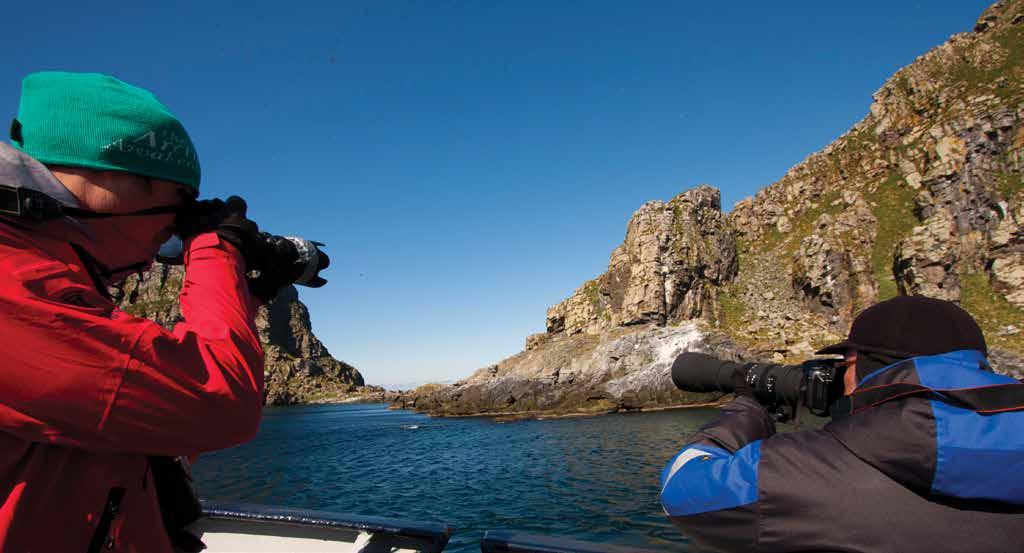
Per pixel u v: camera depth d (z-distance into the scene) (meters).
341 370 185.00
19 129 1.14
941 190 66.75
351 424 68.56
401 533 2.23
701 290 79.69
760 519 1.26
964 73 87.81
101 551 1.03
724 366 1.90
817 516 1.21
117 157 1.09
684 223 84.81
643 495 20.66
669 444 33.97
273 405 145.00
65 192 1.05
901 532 1.15
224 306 1.11
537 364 76.31
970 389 1.17
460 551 14.42
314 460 36.81
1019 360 46.12
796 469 1.26
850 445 1.23
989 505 1.12
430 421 64.81
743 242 99.88
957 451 1.10
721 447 1.51
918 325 1.34
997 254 58.03
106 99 1.11
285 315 185.12
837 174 99.50
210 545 2.46
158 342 0.97
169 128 1.20
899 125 92.31
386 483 27.25
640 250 80.62
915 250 62.72
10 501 0.94
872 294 67.94
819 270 73.88
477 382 75.88
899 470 1.16
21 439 0.97
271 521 2.42
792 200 101.81
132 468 1.11
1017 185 60.91
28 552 0.95
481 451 37.06
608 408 60.44
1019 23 87.88
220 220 1.30
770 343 67.12
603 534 15.88
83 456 1.03
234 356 1.05
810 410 1.62
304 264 1.44
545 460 31.22
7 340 0.87
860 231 76.88
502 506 20.52
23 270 0.92
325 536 2.39
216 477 30.95
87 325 0.91
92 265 1.14
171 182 1.20
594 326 86.25
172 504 1.33
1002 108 66.25
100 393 0.92
